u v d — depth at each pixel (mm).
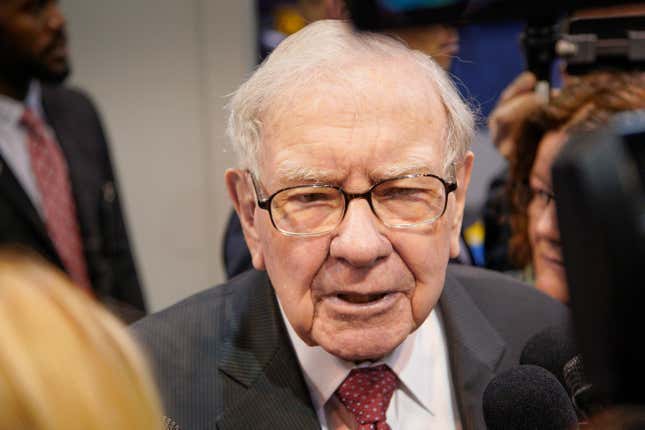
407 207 926
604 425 468
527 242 1546
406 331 962
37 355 476
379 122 904
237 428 1013
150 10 3420
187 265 3613
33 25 2123
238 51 3387
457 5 601
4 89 2223
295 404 1014
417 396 1066
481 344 1147
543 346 1011
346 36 946
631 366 426
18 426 458
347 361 1028
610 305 413
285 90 927
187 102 3469
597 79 1220
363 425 1019
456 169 993
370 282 917
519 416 900
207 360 1092
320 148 900
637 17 831
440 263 965
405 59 942
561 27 985
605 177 406
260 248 1038
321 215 920
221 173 3502
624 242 405
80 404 476
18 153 2258
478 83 2039
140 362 559
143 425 518
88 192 2369
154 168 3543
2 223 2131
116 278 2414
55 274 562
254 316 1107
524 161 1501
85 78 3484
